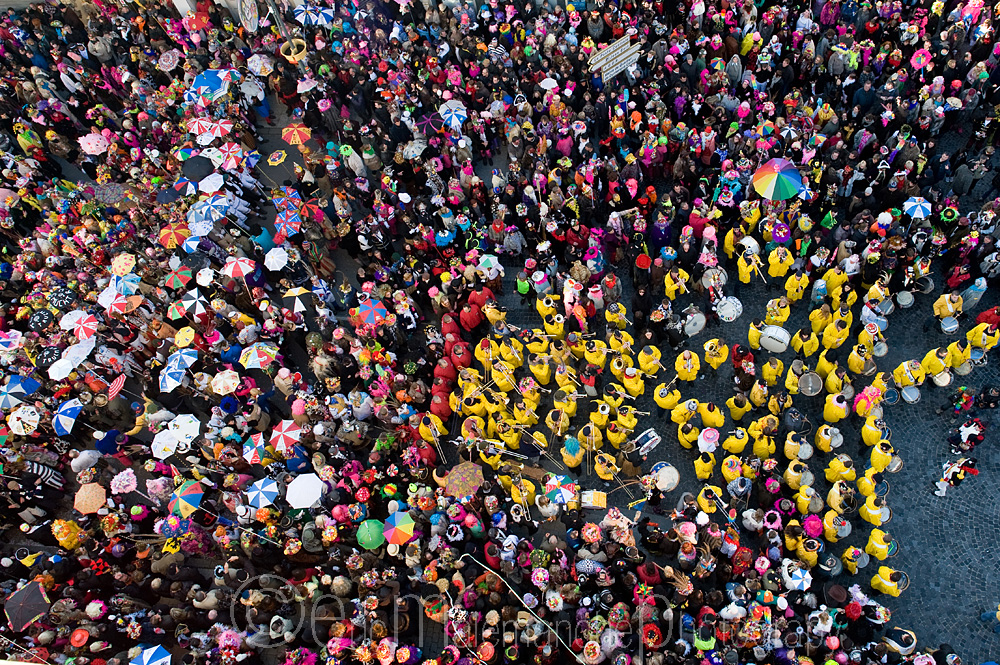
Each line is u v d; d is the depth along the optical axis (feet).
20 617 52.13
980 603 50.06
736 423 61.11
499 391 63.52
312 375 70.38
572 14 84.43
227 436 61.46
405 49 87.66
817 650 46.11
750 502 54.34
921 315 63.93
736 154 72.33
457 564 52.47
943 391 59.67
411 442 58.95
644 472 59.93
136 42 97.60
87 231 76.79
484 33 90.74
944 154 66.74
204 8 97.91
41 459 64.95
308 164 80.64
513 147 76.89
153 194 80.53
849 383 58.18
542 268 69.26
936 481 55.67
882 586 49.90
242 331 67.51
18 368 69.41
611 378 64.80
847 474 53.26
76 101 92.43
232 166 78.33
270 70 89.25
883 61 73.97
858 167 67.21
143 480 65.82
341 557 55.01
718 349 59.72
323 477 56.70
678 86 76.84
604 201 73.77
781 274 66.39
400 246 76.02
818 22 80.48
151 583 57.16
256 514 55.88
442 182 76.89
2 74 96.12
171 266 72.64
